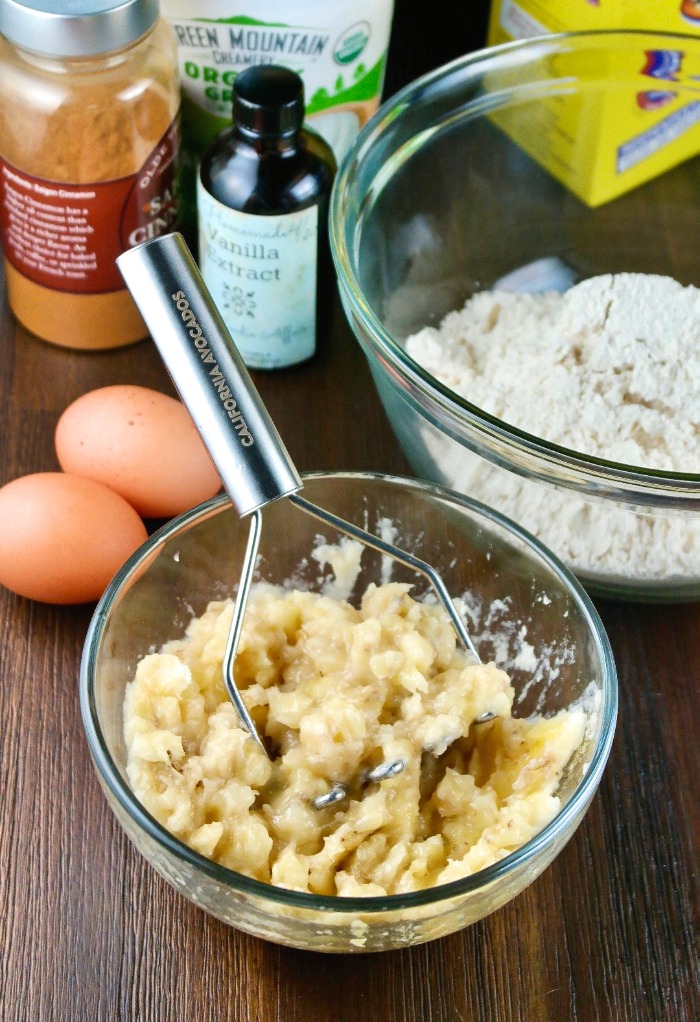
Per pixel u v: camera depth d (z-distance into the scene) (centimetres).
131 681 82
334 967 79
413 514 90
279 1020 76
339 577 94
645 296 105
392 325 111
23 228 108
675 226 121
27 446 107
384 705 81
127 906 81
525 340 107
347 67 113
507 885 70
